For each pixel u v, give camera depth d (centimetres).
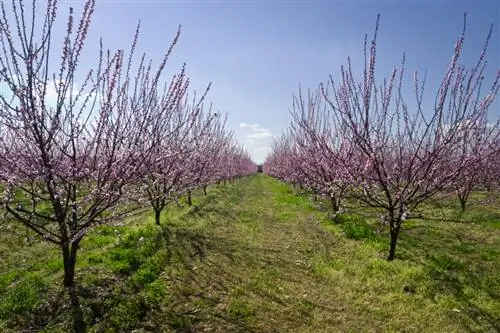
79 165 602
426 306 663
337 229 1238
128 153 650
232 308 655
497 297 691
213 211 1700
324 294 736
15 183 587
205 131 1545
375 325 611
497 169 1559
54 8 533
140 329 572
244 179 5441
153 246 978
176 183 1262
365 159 976
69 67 557
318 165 1407
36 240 888
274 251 1038
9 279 708
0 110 533
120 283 716
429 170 852
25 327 550
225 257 960
